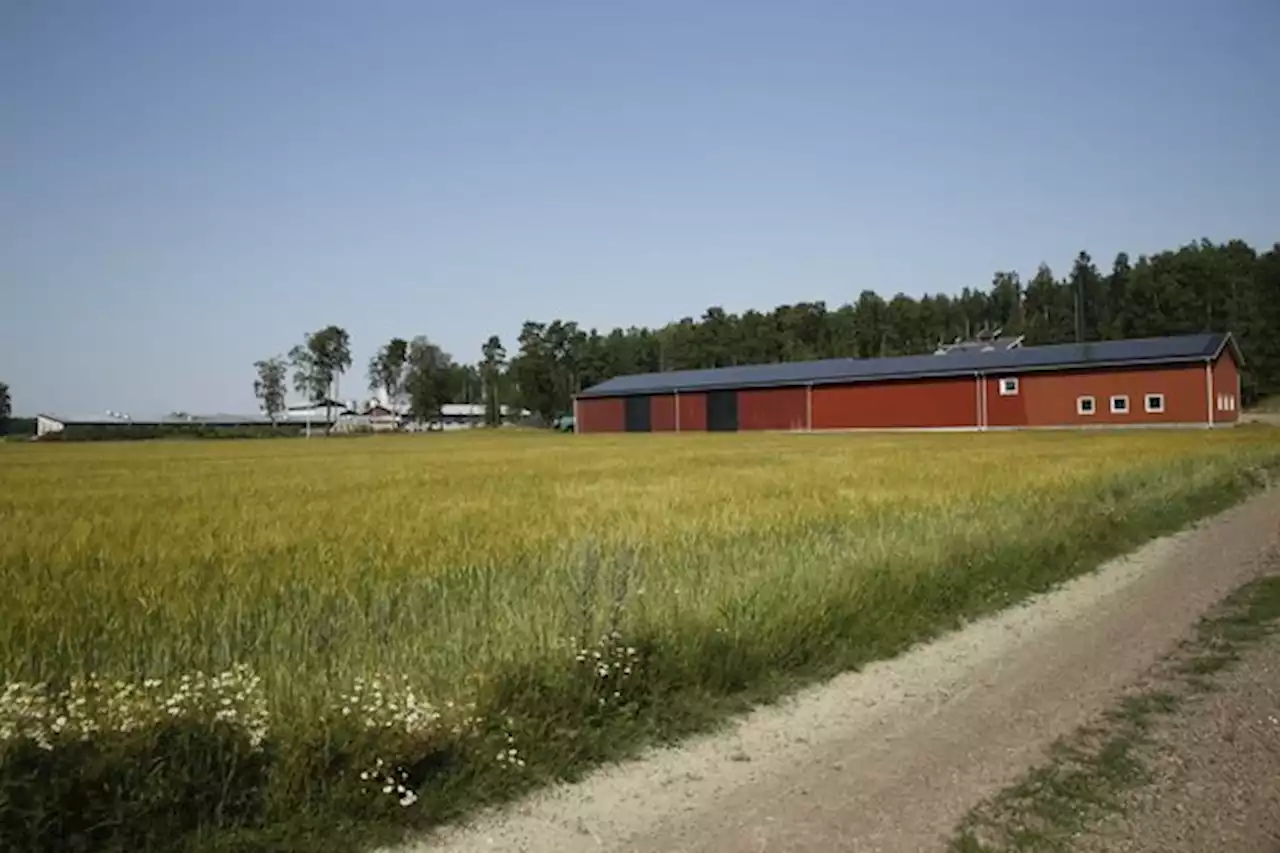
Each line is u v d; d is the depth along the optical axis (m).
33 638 8.09
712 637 7.79
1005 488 20.42
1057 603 10.79
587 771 6.11
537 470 32.84
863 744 6.49
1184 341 67.56
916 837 5.02
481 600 9.32
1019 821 5.17
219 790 5.15
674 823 5.35
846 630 8.83
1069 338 142.12
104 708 5.45
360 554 12.98
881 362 83.62
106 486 29.17
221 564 12.23
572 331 154.12
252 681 6.09
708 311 171.38
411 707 5.93
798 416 82.94
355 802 5.32
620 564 10.12
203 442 95.56
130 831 4.88
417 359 165.38
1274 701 7.02
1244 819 5.12
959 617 10.00
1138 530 15.37
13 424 160.38
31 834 4.62
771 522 15.30
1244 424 67.00
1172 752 6.10
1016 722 6.81
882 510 16.59
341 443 81.88
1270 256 127.62
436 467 36.72
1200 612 10.00
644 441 65.50
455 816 5.45
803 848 4.96
